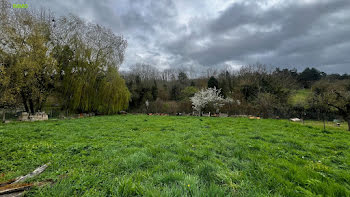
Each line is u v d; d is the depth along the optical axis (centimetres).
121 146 471
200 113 2130
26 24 1341
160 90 3497
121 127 887
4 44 1227
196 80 4256
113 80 2016
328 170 302
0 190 209
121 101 2106
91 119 1378
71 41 1688
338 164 349
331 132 714
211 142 525
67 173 280
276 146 475
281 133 678
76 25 1717
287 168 306
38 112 1477
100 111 1964
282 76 3002
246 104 2114
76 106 1691
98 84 1938
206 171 283
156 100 2850
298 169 297
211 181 250
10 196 204
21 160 349
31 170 304
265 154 398
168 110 2419
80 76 1723
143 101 2931
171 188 216
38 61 1348
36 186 229
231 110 2059
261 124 992
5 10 1228
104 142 523
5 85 1164
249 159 368
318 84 2492
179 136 618
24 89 1342
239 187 235
